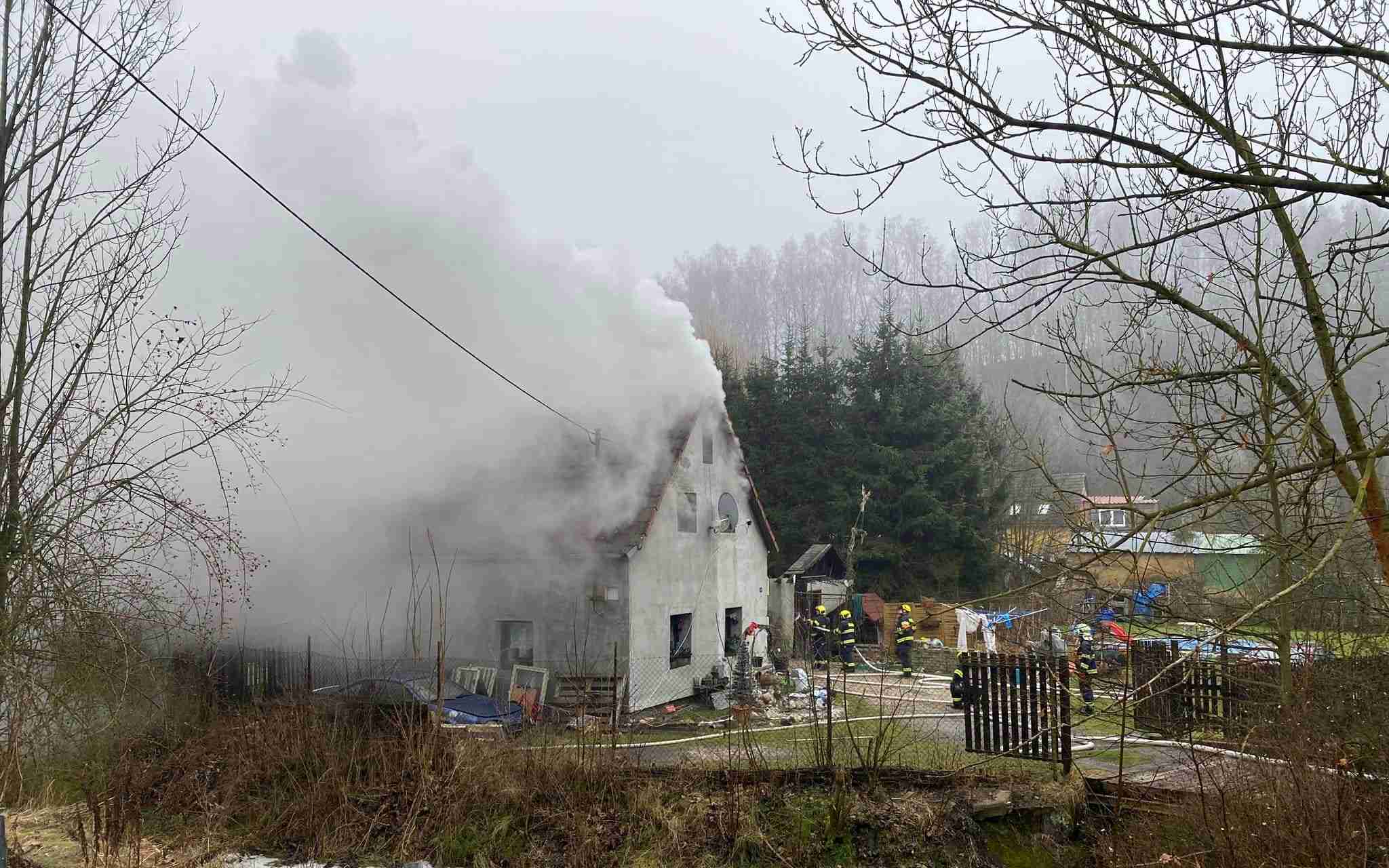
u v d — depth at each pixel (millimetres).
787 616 26234
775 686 18094
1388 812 6988
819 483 35344
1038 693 10648
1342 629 8516
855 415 35188
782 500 35844
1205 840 7605
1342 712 7883
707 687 18797
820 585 26984
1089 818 9711
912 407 34719
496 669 15656
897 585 33438
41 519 9453
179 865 8797
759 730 13719
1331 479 6793
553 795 9961
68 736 9266
